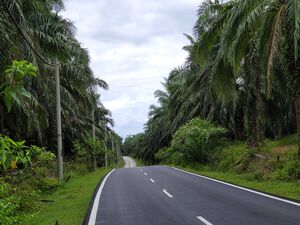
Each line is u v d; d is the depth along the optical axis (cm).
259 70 2380
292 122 4456
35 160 1872
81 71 3033
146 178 2494
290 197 1370
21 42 1495
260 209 1154
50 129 3006
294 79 1764
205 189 1716
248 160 2436
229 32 1809
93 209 1316
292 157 1989
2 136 491
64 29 2216
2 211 712
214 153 3192
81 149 3806
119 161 10425
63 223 1077
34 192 1409
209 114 3762
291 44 1669
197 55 2114
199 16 2223
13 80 432
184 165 3712
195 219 1057
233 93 2206
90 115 4762
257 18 1698
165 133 6825
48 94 2634
